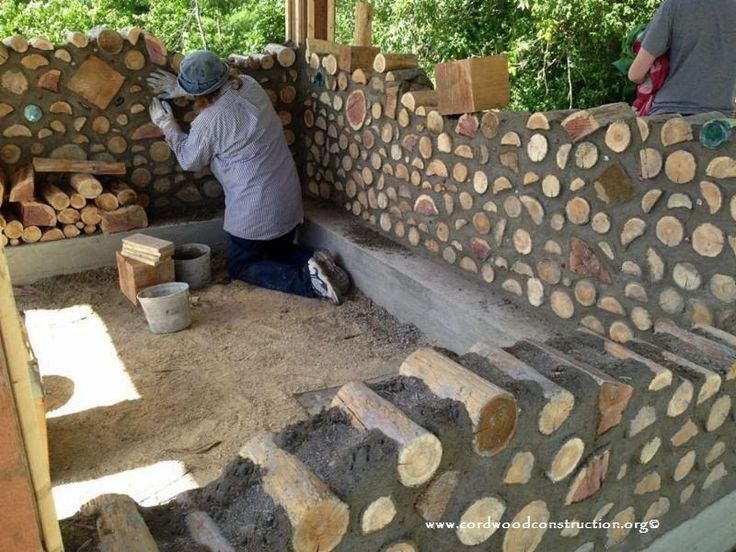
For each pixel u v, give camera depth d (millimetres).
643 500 1982
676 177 2498
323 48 4750
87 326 3947
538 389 1555
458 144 3582
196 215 5059
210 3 12195
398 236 4305
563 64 9820
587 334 2023
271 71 5031
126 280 4207
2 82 4359
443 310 3586
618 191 2738
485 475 1513
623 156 2684
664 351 1977
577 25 9133
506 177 3305
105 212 4586
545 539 1749
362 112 4402
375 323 4016
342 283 4324
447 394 1508
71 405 3146
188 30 11781
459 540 1538
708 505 2264
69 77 4508
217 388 3312
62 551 1117
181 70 4203
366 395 1508
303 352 3697
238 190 4398
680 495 2111
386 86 4086
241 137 4273
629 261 2764
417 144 3910
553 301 3199
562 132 2926
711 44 3084
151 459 2771
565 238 3053
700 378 1868
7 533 1032
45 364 3518
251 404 3176
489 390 1460
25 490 1021
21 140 4520
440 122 3670
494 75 3381
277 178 4426
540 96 9742
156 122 4551
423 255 4094
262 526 1271
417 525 1434
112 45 4551
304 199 5223
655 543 2127
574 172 2916
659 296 2668
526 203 3221
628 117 2770
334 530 1287
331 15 5000
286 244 4754
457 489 1475
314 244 4801
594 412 1652
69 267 4566
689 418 1938
